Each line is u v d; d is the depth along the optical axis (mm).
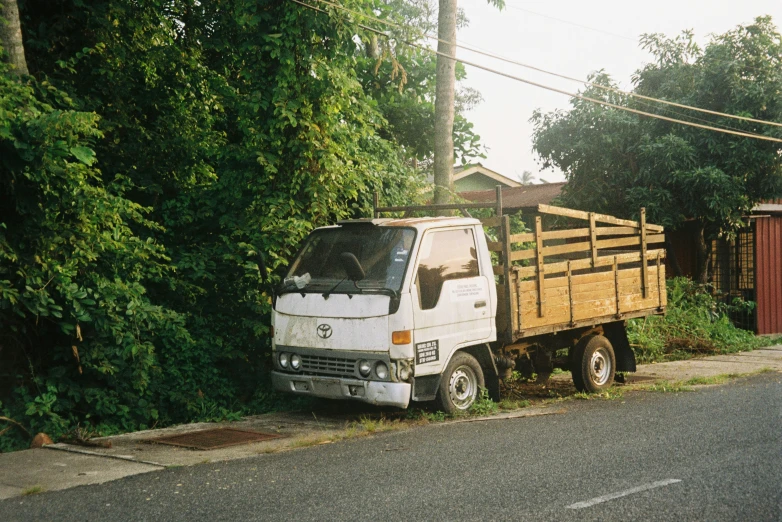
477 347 9523
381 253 8797
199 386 9820
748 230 20250
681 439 7523
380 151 14383
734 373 12992
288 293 9164
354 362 8562
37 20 10938
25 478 6309
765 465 6438
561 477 6086
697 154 18234
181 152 12133
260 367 10531
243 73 11281
